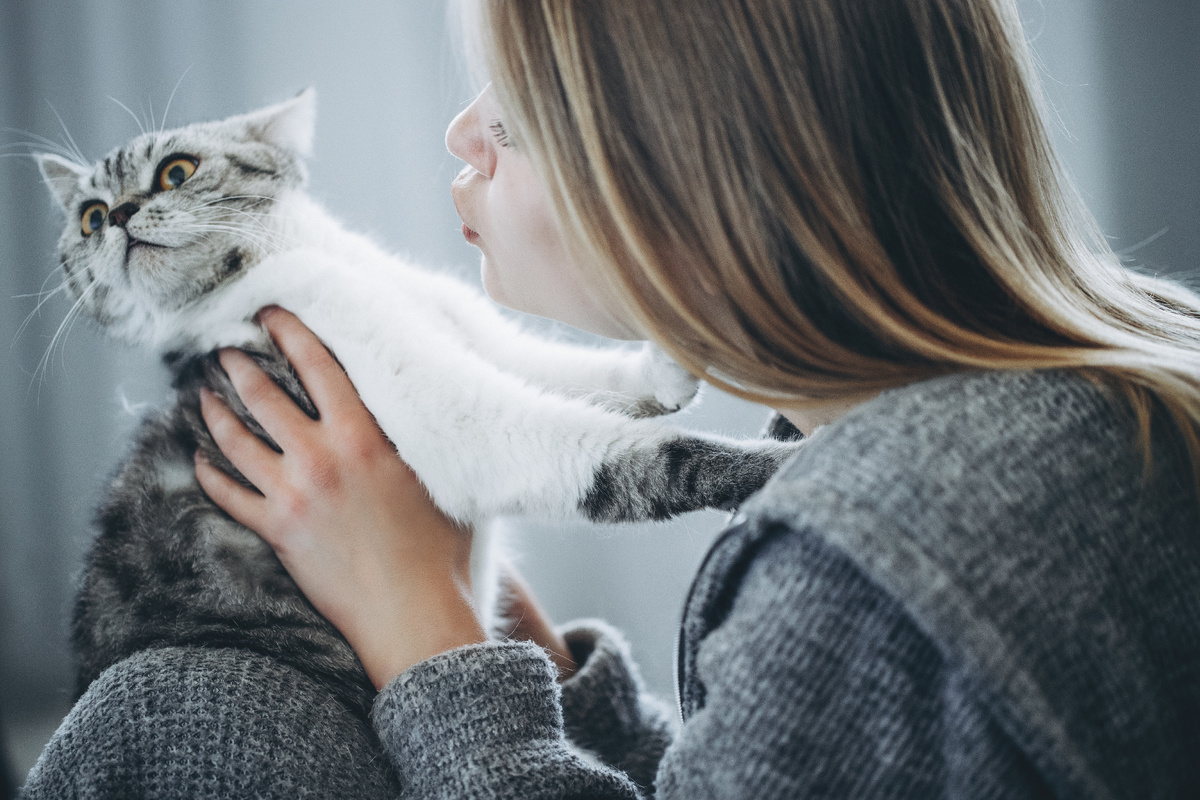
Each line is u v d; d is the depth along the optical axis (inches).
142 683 28.3
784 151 22.8
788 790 18.2
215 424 37.1
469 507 38.2
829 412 28.9
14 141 79.7
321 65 78.4
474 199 34.3
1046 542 18.0
